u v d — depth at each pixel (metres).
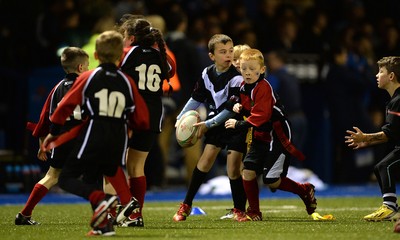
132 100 25.05
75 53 28.88
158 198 46.94
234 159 30.78
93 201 23.56
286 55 57.41
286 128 29.64
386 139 29.23
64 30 52.12
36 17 54.62
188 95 50.19
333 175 61.53
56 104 28.72
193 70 50.03
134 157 28.42
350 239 23.64
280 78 53.56
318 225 28.06
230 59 30.41
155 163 52.16
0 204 41.75
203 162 31.09
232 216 31.78
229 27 56.19
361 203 41.47
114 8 53.34
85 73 24.94
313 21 61.91
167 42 50.22
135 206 25.44
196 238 23.97
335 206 39.22
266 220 30.59
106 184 29.14
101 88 24.59
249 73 29.20
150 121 28.08
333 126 59.28
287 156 29.84
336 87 57.94
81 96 24.70
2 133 53.41
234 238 23.98
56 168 28.91
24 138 52.97
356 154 60.72
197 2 62.19
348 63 59.34
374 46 64.06
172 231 26.03
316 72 60.50
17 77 54.03
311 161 61.00
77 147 24.52
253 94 29.31
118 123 24.66
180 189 54.72
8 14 55.00
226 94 30.45
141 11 51.41
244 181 30.27
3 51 55.06
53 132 24.89
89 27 51.62
